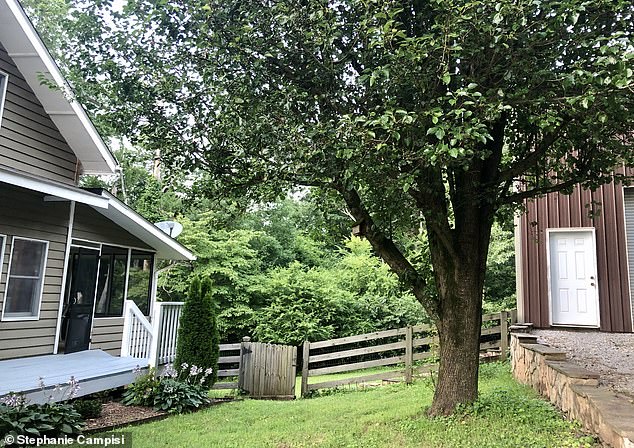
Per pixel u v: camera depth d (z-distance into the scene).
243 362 9.82
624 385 4.74
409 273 5.55
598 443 3.78
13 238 7.83
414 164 4.57
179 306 10.69
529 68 4.20
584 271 9.52
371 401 7.20
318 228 7.23
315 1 4.29
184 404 7.36
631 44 3.91
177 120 5.60
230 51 4.78
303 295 14.66
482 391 6.27
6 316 7.67
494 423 4.69
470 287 5.28
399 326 14.34
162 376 7.93
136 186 18.50
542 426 4.47
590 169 5.50
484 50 4.25
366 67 4.59
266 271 17.22
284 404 7.87
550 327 9.48
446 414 5.14
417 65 4.09
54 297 8.56
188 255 11.70
